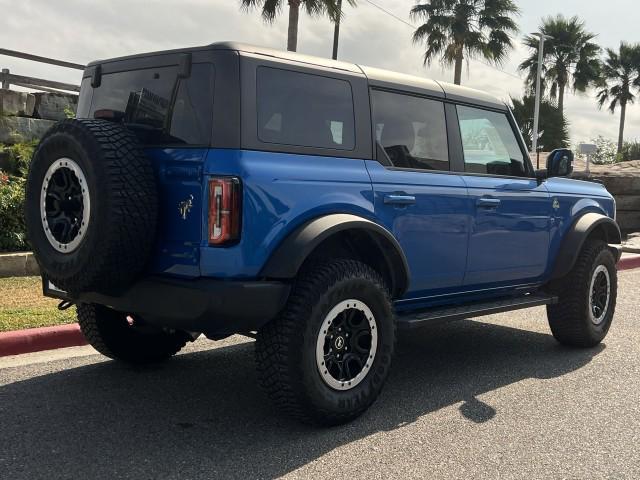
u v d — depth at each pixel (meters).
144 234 3.56
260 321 3.59
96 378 4.81
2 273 7.82
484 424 4.11
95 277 3.53
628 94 56.84
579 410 4.39
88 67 4.49
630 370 5.34
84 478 3.24
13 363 5.12
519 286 5.55
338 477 3.33
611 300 6.12
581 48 45.72
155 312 3.64
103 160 3.46
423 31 36.62
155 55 3.97
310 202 3.80
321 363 3.78
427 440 3.83
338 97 4.15
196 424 3.98
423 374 5.17
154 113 3.88
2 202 8.42
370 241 4.17
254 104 3.67
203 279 3.56
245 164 3.55
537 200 5.44
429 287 4.70
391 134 4.45
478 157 5.11
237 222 3.52
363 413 4.18
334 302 3.80
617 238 6.29
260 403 4.36
